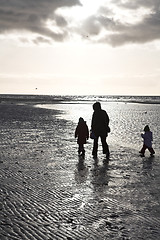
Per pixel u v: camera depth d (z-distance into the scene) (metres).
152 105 98.31
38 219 6.78
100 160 13.55
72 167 12.06
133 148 17.17
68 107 76.31
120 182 9.90
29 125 29.59
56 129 26.38
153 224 6.55
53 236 5.93
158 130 26.61
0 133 22.91
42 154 14.80
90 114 50.00
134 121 37.50
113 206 7.67
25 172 11.12
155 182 9.91
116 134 23.92
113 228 6.33
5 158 13.69
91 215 7.05
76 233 6.08
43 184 9.59
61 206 7.63
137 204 7.82
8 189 9.00
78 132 14.80
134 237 5.89
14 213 7.12
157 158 14.17
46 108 68.50
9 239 5.77
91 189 9.11
